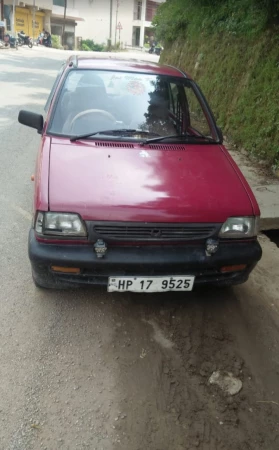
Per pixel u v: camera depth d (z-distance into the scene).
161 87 3.60
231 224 2.54
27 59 20.50
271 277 3.43
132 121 3.30
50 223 2.39
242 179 2.88
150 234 2.43
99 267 2.42
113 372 2.39
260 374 2.47
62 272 2.47
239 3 7.65
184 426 2.10
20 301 2.89
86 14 46.66
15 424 2.03
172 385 2.34
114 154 2.89
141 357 2.52
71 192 2.46
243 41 7.39
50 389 2.24
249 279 3.37
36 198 2.48
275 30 6.42
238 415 2.19
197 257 2.49
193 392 2.31
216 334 2.75
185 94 3.66
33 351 2.48
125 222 2.38
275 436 2.09
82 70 3.55
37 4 35.38
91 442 1.98
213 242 2.49
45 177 2.57
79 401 2.19
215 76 8.16
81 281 2.52
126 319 2.81
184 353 2.58
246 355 2.60
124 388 2.29
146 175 2.69
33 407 2.12
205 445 2.02
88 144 3.00
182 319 2.86
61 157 2.79
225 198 2.60
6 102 9.26
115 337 2.65
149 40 50.53
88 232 2.39
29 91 10.89
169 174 2.74
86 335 2.64
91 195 2.45
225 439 2.05
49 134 3.11
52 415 2.09
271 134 5.60
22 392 2.20
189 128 3.49
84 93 3.40
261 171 5.52
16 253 3.44
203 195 2.59
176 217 2.43
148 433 2.05
